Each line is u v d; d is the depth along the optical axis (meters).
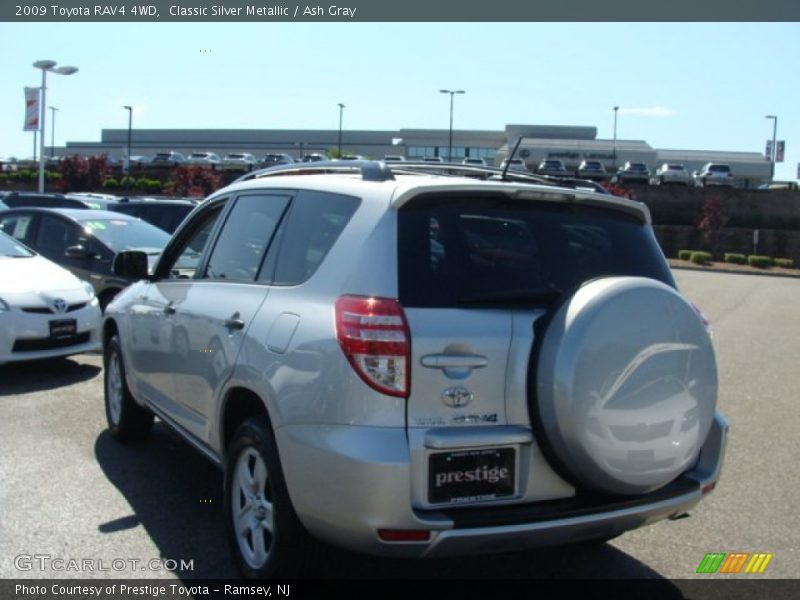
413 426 3.24
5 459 5.71
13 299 7.84
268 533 3.81
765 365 11.03
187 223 5.39
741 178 74.00
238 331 4.01
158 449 6.04
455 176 4.47
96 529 4.59
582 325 3.32
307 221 3.98
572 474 3.40
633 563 4.45
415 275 3.38
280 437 3.52
